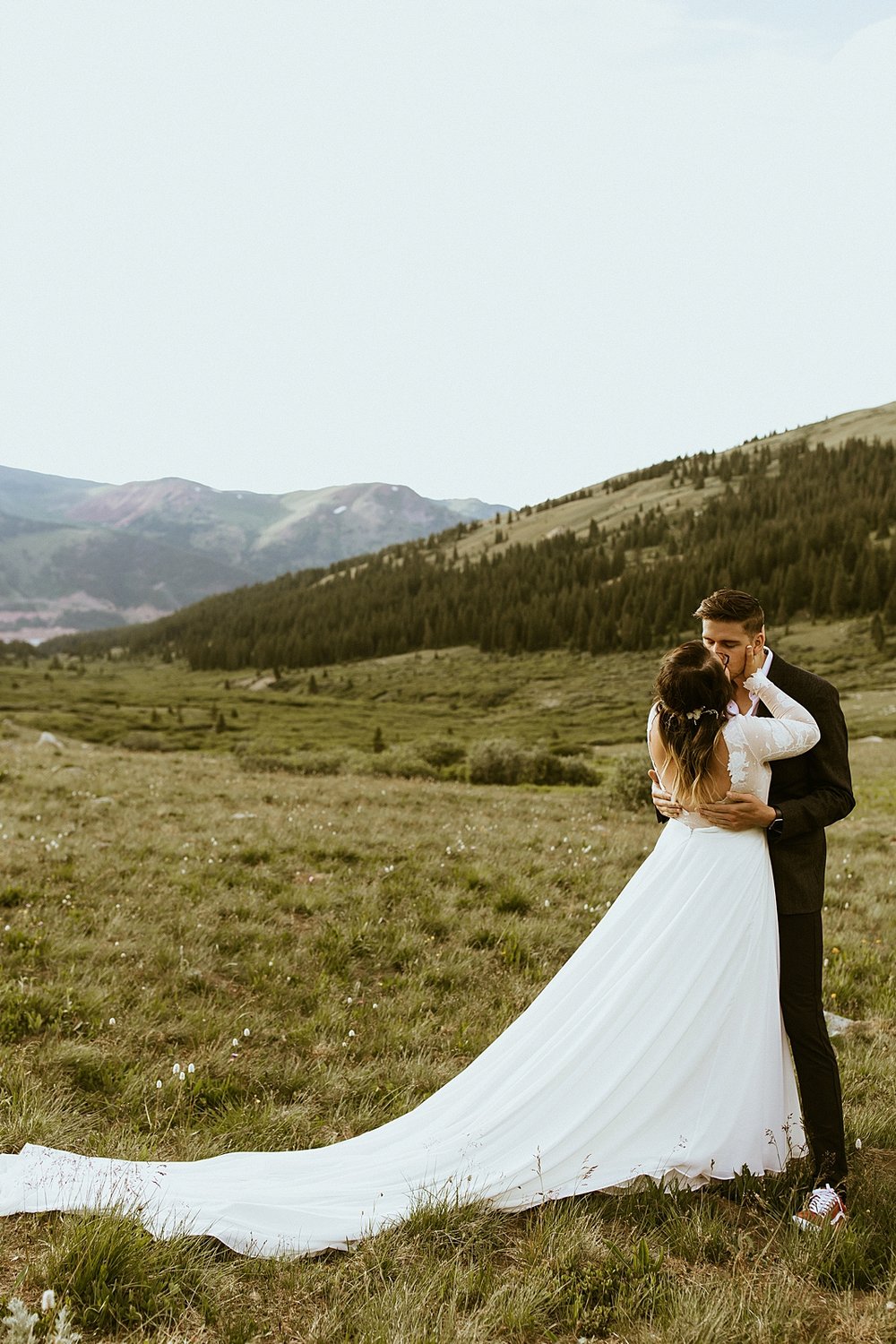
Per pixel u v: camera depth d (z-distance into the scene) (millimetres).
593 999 3930
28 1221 3295
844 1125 4566
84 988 6219
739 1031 3750
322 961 7445
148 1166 3746
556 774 37344
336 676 190250
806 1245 3387
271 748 36406
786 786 4023
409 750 43969
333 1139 4520
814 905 3893
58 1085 4754
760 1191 3719
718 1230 3420
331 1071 5359
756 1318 2896
